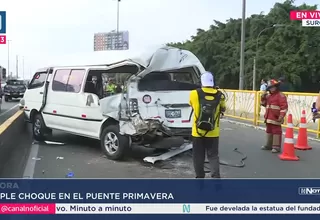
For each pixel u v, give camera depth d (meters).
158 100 7.38
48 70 9.67
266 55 41.09
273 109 8.76
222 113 5.83
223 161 7.70
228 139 10.82
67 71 8.93
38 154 8.13
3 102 29.53
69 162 7.39
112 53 7.89
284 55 40.62
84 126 8.24
